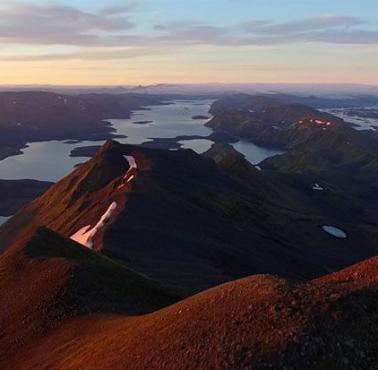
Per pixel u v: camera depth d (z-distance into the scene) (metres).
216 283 62.88
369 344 19.42
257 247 97.62
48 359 30.69
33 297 39.44
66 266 41.72
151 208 90.56
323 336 19.39
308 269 98.88
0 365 33.25
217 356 19.75
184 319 23.78
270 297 22.25
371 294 21.53
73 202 127.50
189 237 85.19
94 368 24.56
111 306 37.12
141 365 21.70
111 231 76.88
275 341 19.34
